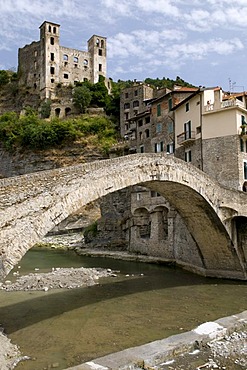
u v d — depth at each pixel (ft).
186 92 178.70
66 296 85.81
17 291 91.09
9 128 302.04
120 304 78.13
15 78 388.98
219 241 104.73
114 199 207.51
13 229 52.80
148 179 79.20
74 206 62.69
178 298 83.46
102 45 380.58
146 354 40.70
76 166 65.05
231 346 45.93
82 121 294.87
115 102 319.47
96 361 38.32
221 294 87.10
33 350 51.11
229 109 137.39
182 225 130.00
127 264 144.56
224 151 138.21
